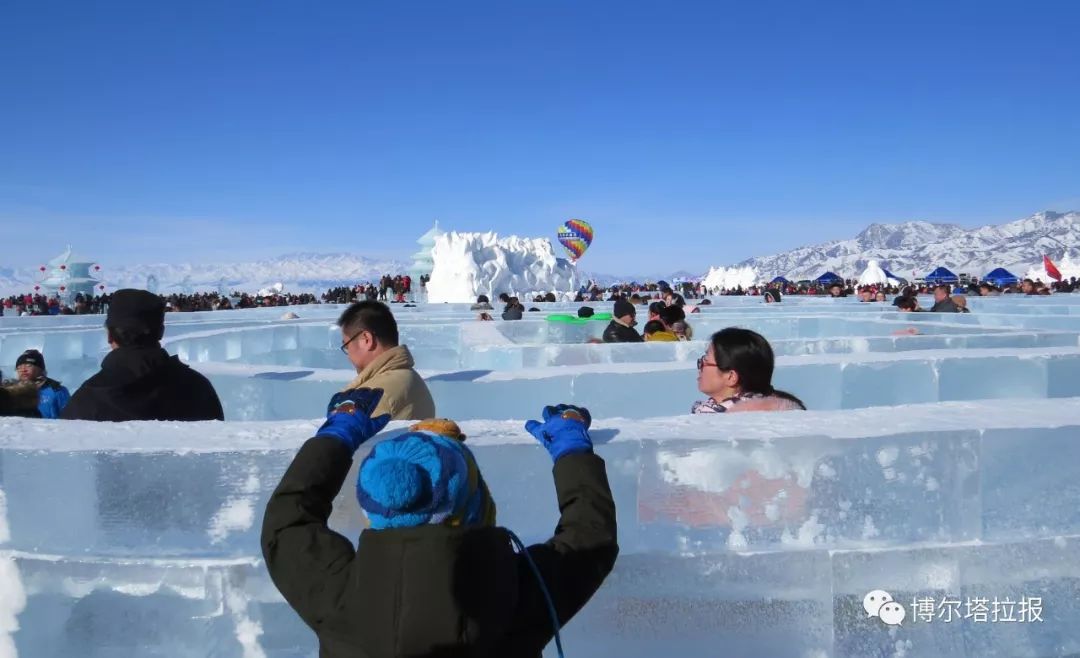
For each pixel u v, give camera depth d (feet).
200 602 7.36
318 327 41.81
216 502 7.40
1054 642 7.95
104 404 10.87
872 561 7.76
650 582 7.62
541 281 164.96
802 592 7.72
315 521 5.34
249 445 7.47
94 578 7.42
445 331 43.50
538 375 16.10
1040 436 7.98
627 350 21.66
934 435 7.82
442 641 4.57
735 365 10.86
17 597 7.48
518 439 7.61
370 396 6.20
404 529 4.64
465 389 15.84
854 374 17.38
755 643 7.67
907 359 17.53
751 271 271.49
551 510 7.59
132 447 7.41
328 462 5.60
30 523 7.48
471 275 146.82
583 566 5.41
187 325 47.16
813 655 7.72
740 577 7.68
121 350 11.08
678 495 7.66
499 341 25.23
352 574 4.93
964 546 7.86
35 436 7.77
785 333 41.39
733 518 7.71
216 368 18.34
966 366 17.72
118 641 7.43
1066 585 8.01
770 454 7.68
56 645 7.50
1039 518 8.01
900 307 46.34
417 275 169.27
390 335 10.84
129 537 7.44
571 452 6.01
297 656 7.36
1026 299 67.41
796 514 7.75
